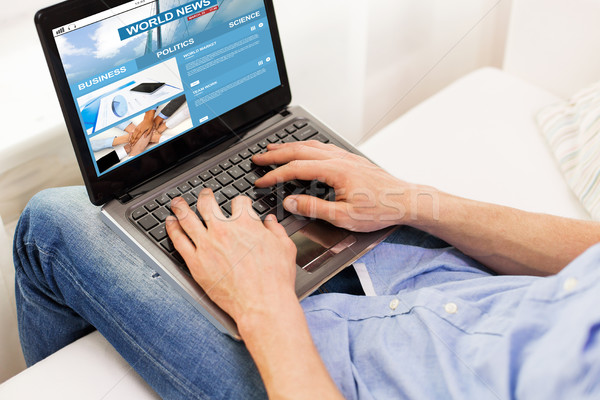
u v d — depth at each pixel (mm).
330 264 665
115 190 693
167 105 722
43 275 723
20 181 832
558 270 646
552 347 499
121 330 647
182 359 610
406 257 718
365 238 700
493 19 1302
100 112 668
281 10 1024
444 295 610
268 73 808
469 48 1322
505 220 667
